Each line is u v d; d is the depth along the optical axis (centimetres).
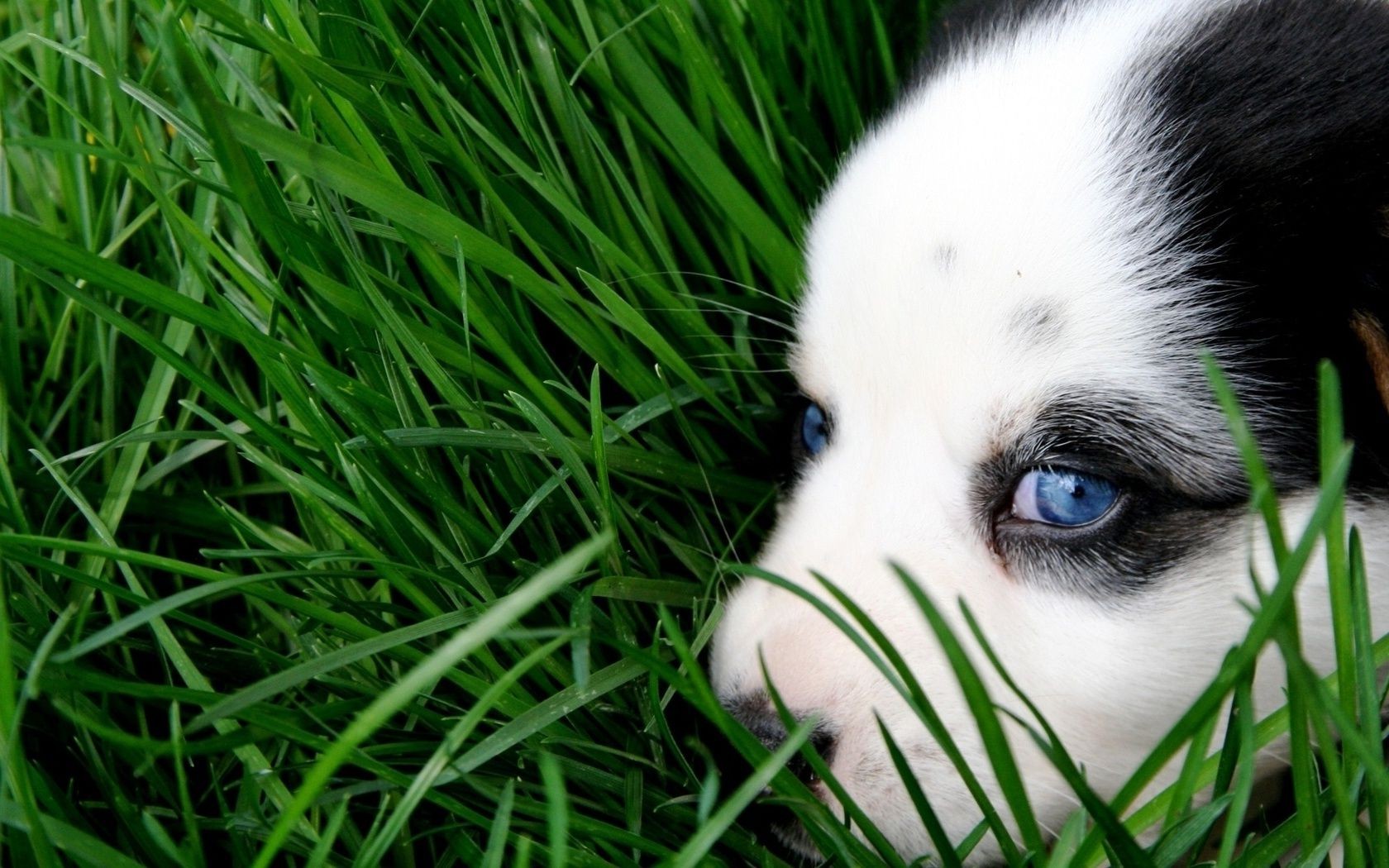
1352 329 32
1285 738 33
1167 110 33
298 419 34
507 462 35
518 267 35
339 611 33
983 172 33
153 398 37
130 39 40
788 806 32
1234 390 32
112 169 38
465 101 39
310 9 37
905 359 33
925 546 33
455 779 30
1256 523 32
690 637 35
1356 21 33
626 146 40
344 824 31
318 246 35
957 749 29
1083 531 33
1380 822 29
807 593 28
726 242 40
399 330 34
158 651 33
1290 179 32
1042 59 34
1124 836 28
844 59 43
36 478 35
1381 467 33
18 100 40
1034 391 33
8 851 29
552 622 34
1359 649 28
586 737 33
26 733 32
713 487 37
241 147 32
